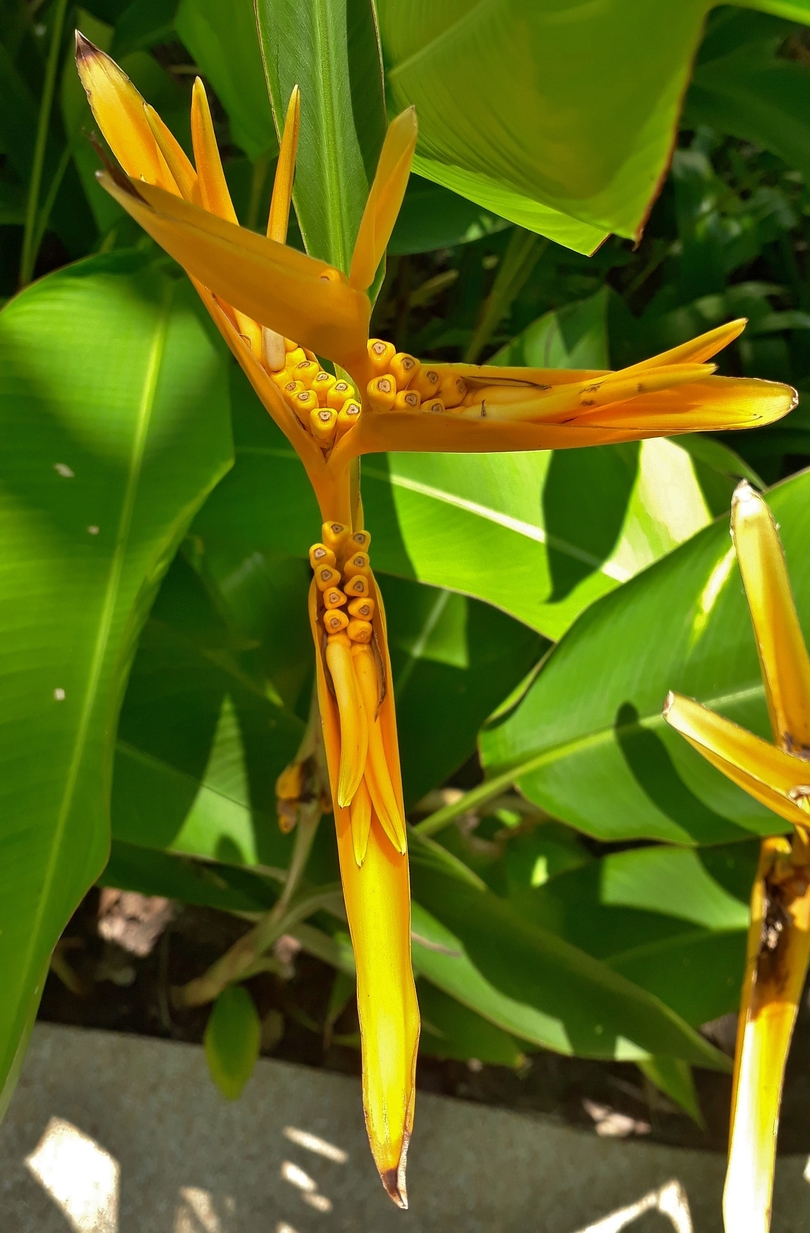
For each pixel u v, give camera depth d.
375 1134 0.35
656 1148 1.00
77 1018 0.94
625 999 0.67
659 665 0.65
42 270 1.05
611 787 0.68
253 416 0.72
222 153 1.19
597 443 0.36
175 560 0.76
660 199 1.31
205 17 0.63
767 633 0.44
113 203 0.85
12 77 0.84
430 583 0.74
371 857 0.37
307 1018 0.98
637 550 0.77
